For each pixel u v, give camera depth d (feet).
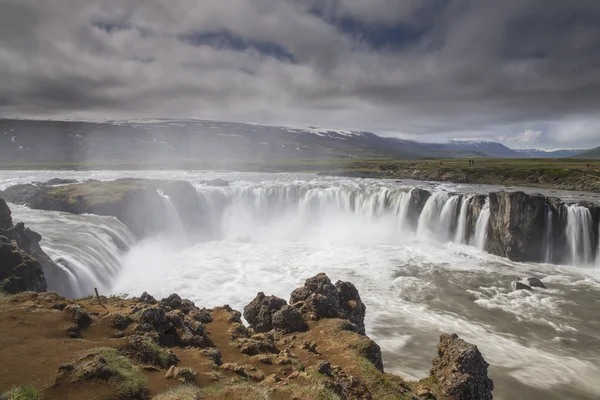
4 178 409.28
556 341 110.52
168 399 38.99
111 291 141.28
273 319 80.28
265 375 53.16
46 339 50.70
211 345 62.90
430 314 127.24
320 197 275.80
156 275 161.79
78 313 58.13
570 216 184.14
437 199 235.81
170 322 61.98
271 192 281.54
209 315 77.51
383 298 140.26
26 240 122.62
